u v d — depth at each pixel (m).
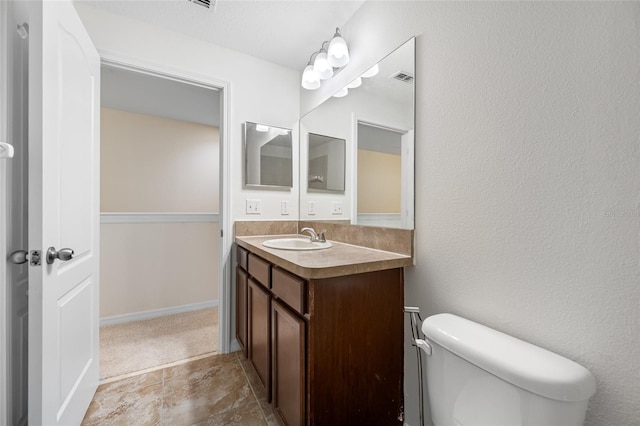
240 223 2.01
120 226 2.52
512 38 0.88
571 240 0.75
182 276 2.80
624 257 0.66
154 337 2.22
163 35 1.76
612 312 0.68
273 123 2.16
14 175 1.04
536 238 0.82
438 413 0.88
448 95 1.09
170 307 2.74
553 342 0.79
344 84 1.74
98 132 1.49
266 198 2.14
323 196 1.95
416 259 1.23
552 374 0.64
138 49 1.69
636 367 0.65
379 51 1.45
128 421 1.32
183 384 1.61
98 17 1.59
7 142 1.00
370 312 1.17
